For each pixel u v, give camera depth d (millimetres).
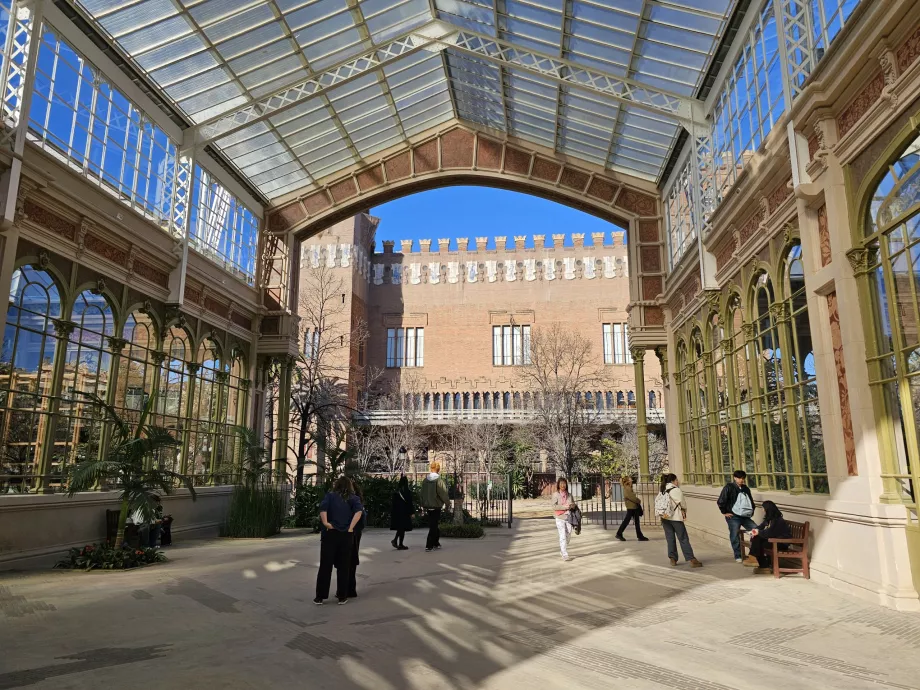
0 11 11078
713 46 14469
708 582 9281
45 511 11914
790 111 9625
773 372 11883
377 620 6867
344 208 23406
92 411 13547
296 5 15555
